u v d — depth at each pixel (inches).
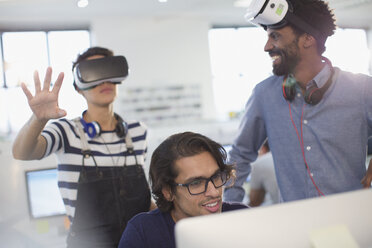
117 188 55.0
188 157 39.2
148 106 313.1
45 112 43.2
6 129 291.7
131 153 57.7
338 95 50.9
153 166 41.9
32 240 82.3
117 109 309.9
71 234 53.6
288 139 55.1
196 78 323.6
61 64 301.1
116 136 57.9
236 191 61.8
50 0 253.8
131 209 55.4
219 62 342.0
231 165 42.1
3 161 83.4
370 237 25.4
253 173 94.6
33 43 296.2
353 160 52.0
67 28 300.5
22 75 295.0
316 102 51.0
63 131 54.0
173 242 41.4
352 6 273.6
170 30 315.6
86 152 54.2
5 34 290.5
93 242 53.3
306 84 51.9
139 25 307.6
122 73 55.8
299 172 54.4
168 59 316.5
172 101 317.4
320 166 52.6
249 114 59.9
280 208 24.6
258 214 24.3
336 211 25.1
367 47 340.5
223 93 341.7
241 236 23.8
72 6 269.3
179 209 41.4
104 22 299.1
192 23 321.1
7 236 82.8
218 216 24.2
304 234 24.2
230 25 342.0
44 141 49.9
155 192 41.9
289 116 54.5
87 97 57.0
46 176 85.2
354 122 50.9
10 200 83.3
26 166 84.3
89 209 53.3
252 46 348.8
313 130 52.4
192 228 23.8
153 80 312.7
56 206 85.1
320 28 48.4
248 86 347.6
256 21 49.4
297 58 49.4
